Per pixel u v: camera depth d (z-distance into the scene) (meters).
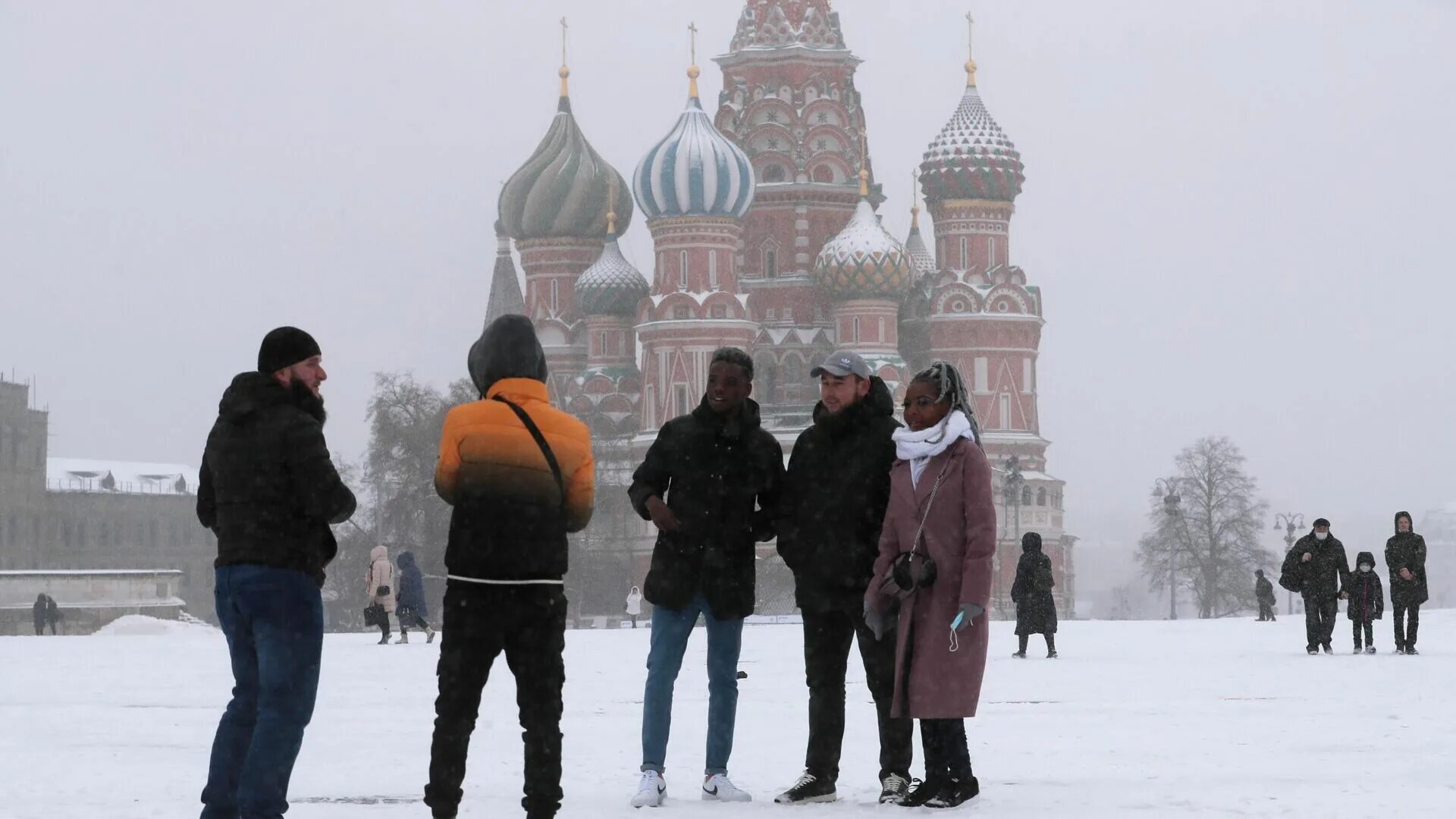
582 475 9.12
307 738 14.20
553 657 9.06
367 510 108.25
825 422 10.91
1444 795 10.20
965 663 10.27
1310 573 28.41
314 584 8.96
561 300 159.62
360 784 11.18
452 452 8.98
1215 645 32.53
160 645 37.62
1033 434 148.75
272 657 8.80
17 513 157.88
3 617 68.38
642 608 131.25
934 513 10.41
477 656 9.01
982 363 148.25
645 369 144.50
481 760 12.66
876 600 10.46
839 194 151.00
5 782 11.19
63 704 18.03
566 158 159.62
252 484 8.85
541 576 8.99
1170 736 13.88
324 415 9.30
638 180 144.88
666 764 12.62
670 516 10.76
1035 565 28.31
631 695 19.50
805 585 10.81
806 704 17.86
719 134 144.00
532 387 9.17
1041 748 13.12
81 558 164.62
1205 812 9.70
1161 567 123.19
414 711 17.31
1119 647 32.00
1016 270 149.88
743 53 152.38
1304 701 17.55
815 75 152.00
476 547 8.95
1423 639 34.09
